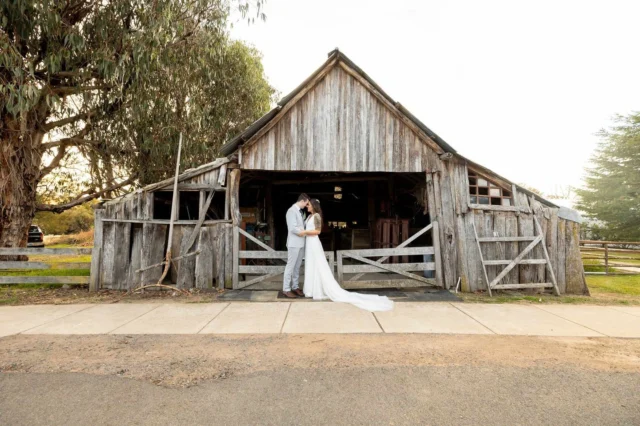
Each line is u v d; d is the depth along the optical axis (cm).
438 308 588
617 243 1014
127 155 1221
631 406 274
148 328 475
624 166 2548
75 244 2417
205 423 249
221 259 729
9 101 733
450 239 739
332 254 725
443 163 755
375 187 1177
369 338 435
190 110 1209
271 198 1114
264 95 1730
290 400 281
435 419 255
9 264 710
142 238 725
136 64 891
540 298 671
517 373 333
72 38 796
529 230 743
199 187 750
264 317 529
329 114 762
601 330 474
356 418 256
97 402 278
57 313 550
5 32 759
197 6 984
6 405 273
